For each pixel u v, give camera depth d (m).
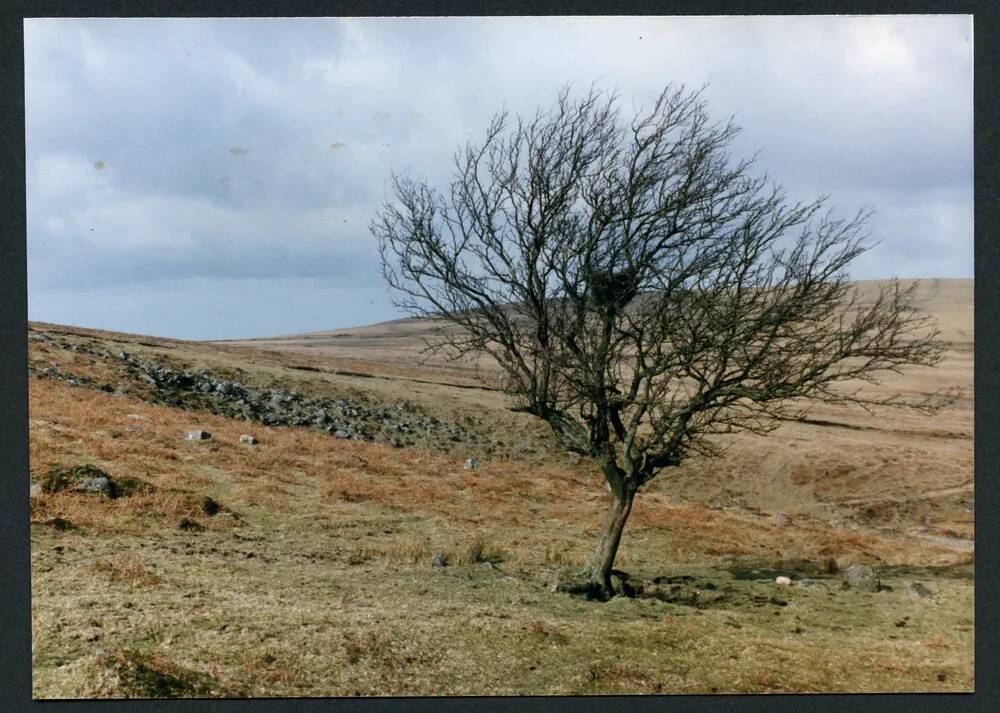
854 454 44.50
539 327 15.91
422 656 11.11
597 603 15.02
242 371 48.50
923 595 17.25
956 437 53.53
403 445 41.81
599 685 10.62
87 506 18.78
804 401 65.75
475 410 49.06
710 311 14.66
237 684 9.77
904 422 59.25
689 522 27.03
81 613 11.55
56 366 38.41
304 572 16.03
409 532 21.59
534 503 28.47
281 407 43.72
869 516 36.06
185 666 10.05
